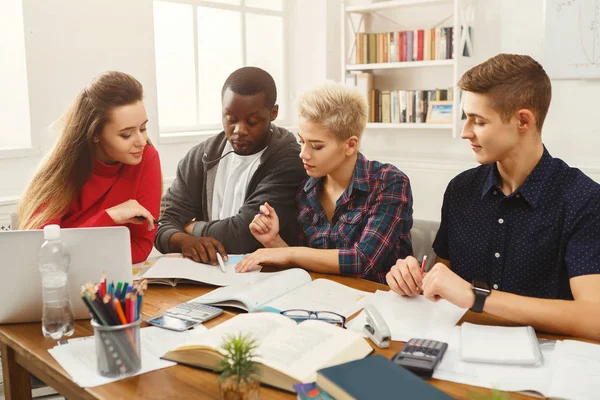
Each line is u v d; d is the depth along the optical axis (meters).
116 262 1.25
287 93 4.48
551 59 3.48
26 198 1.67
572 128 3.50
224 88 1.94
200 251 1.69
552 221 1.44
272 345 1.01
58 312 1.18
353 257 1.60
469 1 3.69
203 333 1.16
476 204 1.58
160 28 3.70
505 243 1.51
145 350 1.10
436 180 3.91
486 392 0.93
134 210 1.60
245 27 4.16
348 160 1.74
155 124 3.50
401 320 1.23
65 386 1.02
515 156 1.44
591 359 1.02
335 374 0.85
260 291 1.37
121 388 0.96
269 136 2.03
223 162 2.07
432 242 1.88
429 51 3.77
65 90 3.04
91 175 1.69
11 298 1.24
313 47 4.32
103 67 3.19
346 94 1.65
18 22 2.88
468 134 1.44
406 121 3.92
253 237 1.92
